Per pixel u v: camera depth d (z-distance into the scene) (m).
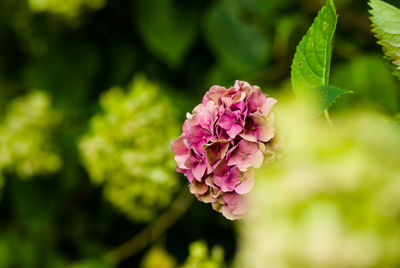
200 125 1.03
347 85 1.63
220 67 1.88
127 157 1.58
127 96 1.71
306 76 1.06
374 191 0.77
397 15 1.05
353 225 0.77
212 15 1.86
